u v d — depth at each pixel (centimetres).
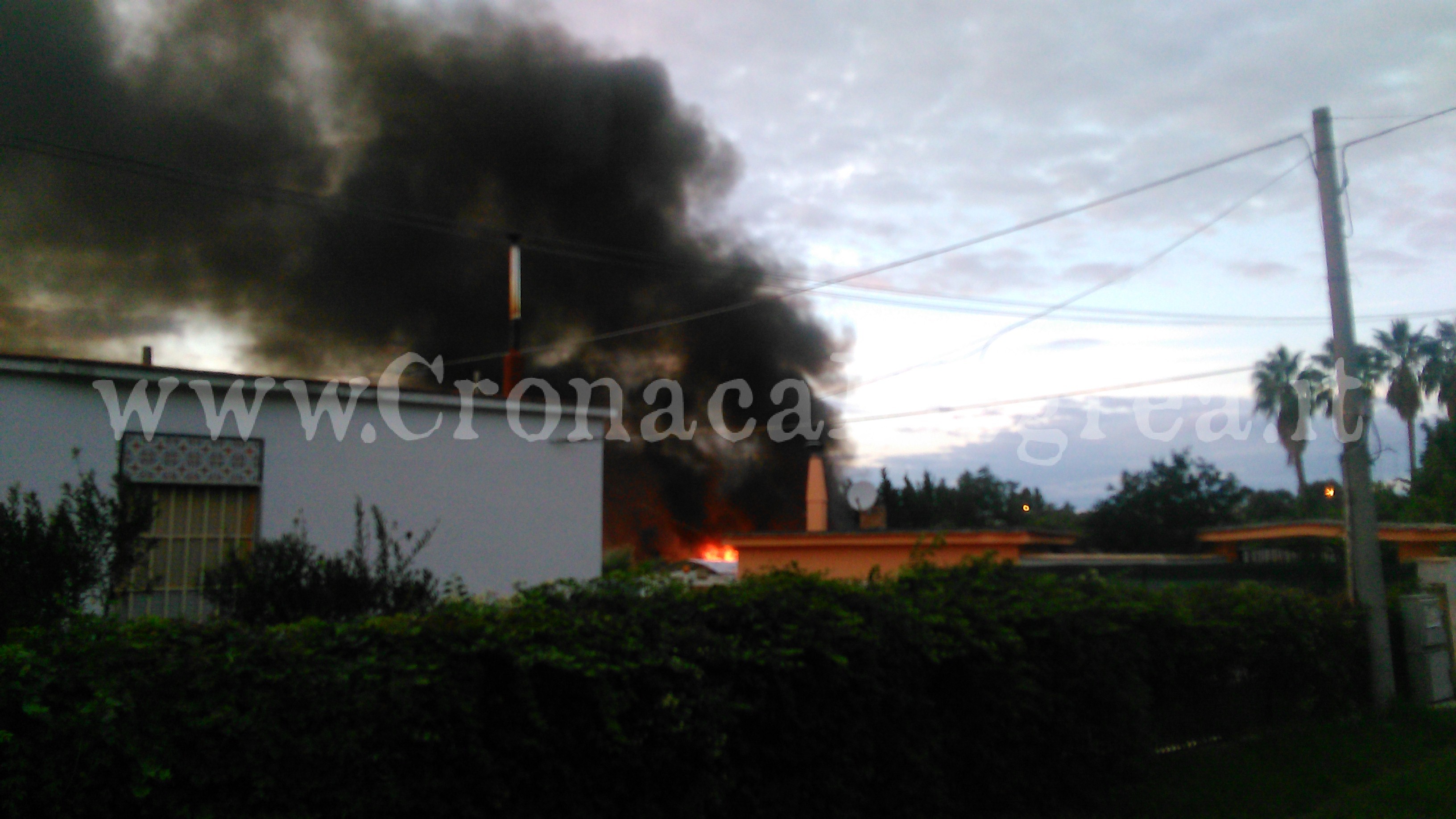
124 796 329
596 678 423
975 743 610
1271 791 769
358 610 780
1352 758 904
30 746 317
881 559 1372
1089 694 691
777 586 568
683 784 461
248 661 358
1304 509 2969
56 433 962
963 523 2998
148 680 336
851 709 536
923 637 584
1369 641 1138
